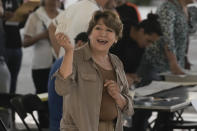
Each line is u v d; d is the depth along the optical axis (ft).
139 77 26.91
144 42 26.55
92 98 17.51
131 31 26.43
